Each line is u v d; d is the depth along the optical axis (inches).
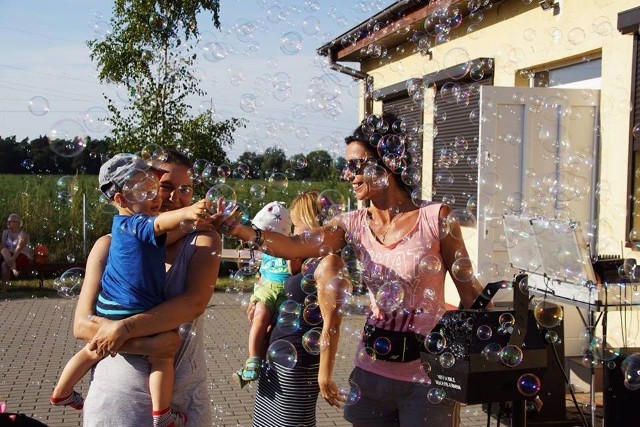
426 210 90.9
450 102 277.9
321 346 98.3
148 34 340.5
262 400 105.7
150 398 76.8
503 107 210.7
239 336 248.1
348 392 94.9
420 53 307.4
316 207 120.0
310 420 103.2
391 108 347.6
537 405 120.0
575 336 181.2
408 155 96.9
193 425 81.4
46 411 162.2
